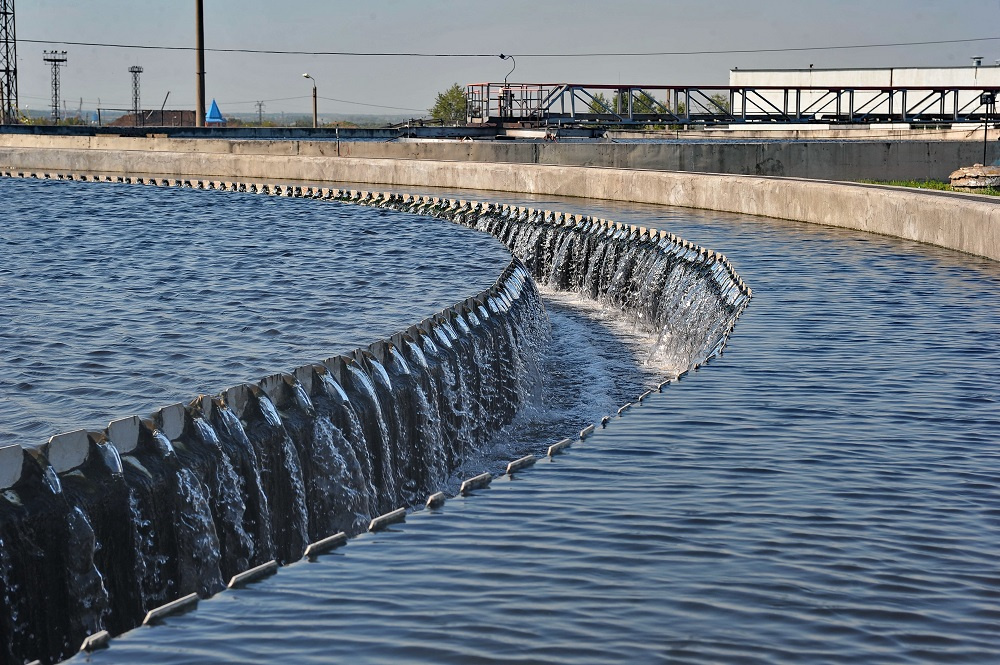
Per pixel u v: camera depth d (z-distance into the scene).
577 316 22.88
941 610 5.54
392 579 5.87
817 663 4.95
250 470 9.72
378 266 19.19
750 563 6.12
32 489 7.95
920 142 42.12
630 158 40.25
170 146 46.19
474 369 14.60
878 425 9.12
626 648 5.08
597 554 6.25
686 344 18.28
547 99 53.97
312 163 40.50
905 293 15.90
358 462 11.01
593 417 16.09
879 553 6.30
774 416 9.37
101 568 8.24
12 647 7.54
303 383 10.98
